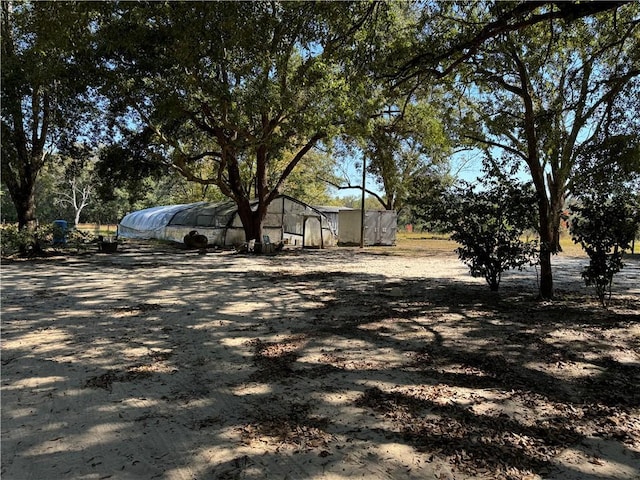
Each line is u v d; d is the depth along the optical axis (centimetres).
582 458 299
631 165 733
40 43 831
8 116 1567
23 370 470
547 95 1118
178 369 476
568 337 612
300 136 1861
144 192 2377
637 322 700
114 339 591
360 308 809
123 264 1538
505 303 864
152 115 1647
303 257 1938
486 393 411
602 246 808
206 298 903
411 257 1991
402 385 430
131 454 302
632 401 395
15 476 275
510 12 657
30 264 1488
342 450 307
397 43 885
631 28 793
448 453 303
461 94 1187
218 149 2378
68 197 6131
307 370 474
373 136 1906
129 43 1103
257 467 286
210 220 2423
